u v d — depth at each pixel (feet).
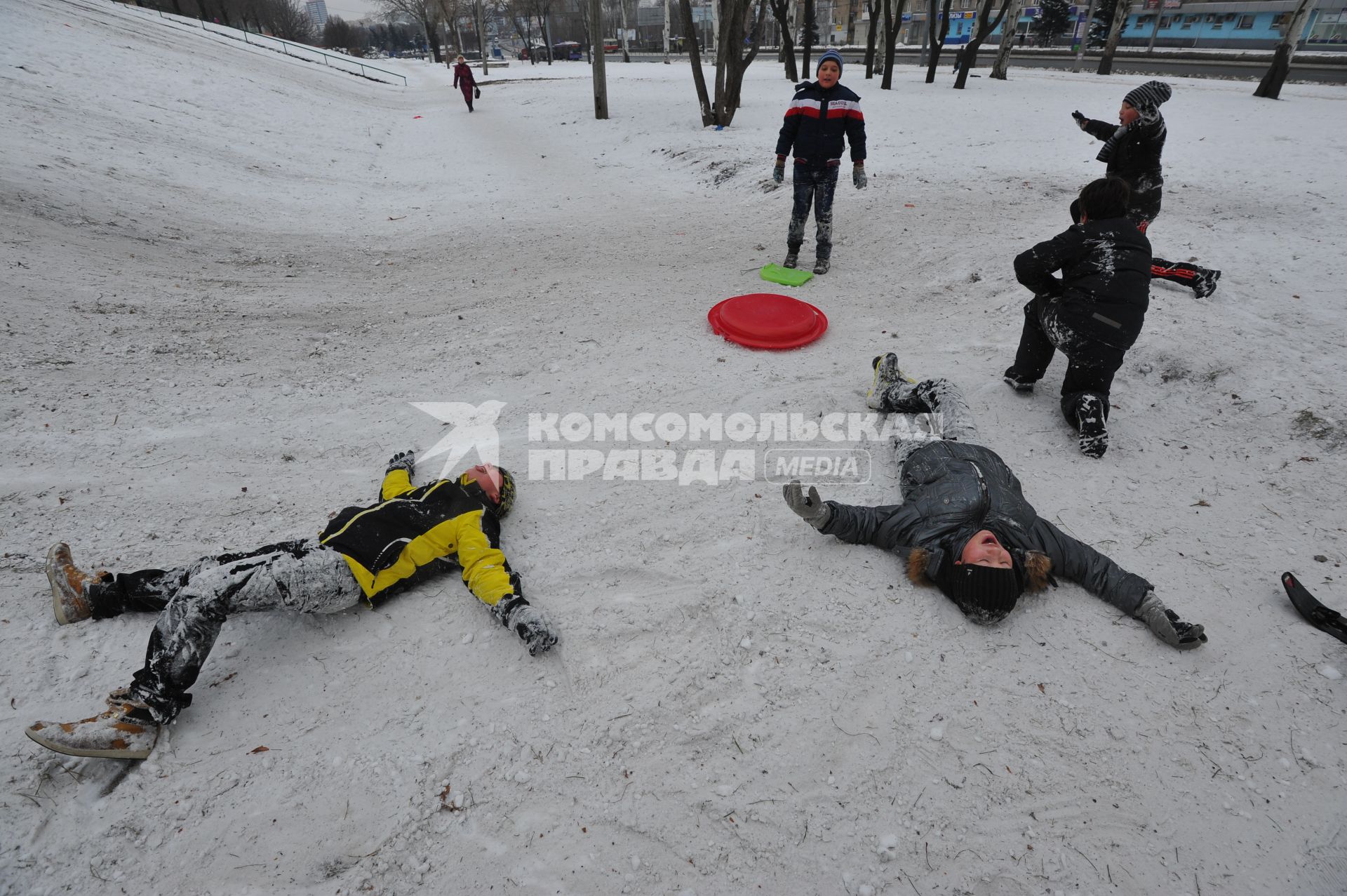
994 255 21.57
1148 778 7.62
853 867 6.91
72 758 7.54
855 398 15.12
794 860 6.96
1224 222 22.54
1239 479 12.07
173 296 19.43
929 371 16.02
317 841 7.02
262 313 19.40
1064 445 13.21
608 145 46.73
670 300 20.72
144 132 34.65
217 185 31.60
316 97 67.10
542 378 16.24
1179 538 10.91
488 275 23.44
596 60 54.85
